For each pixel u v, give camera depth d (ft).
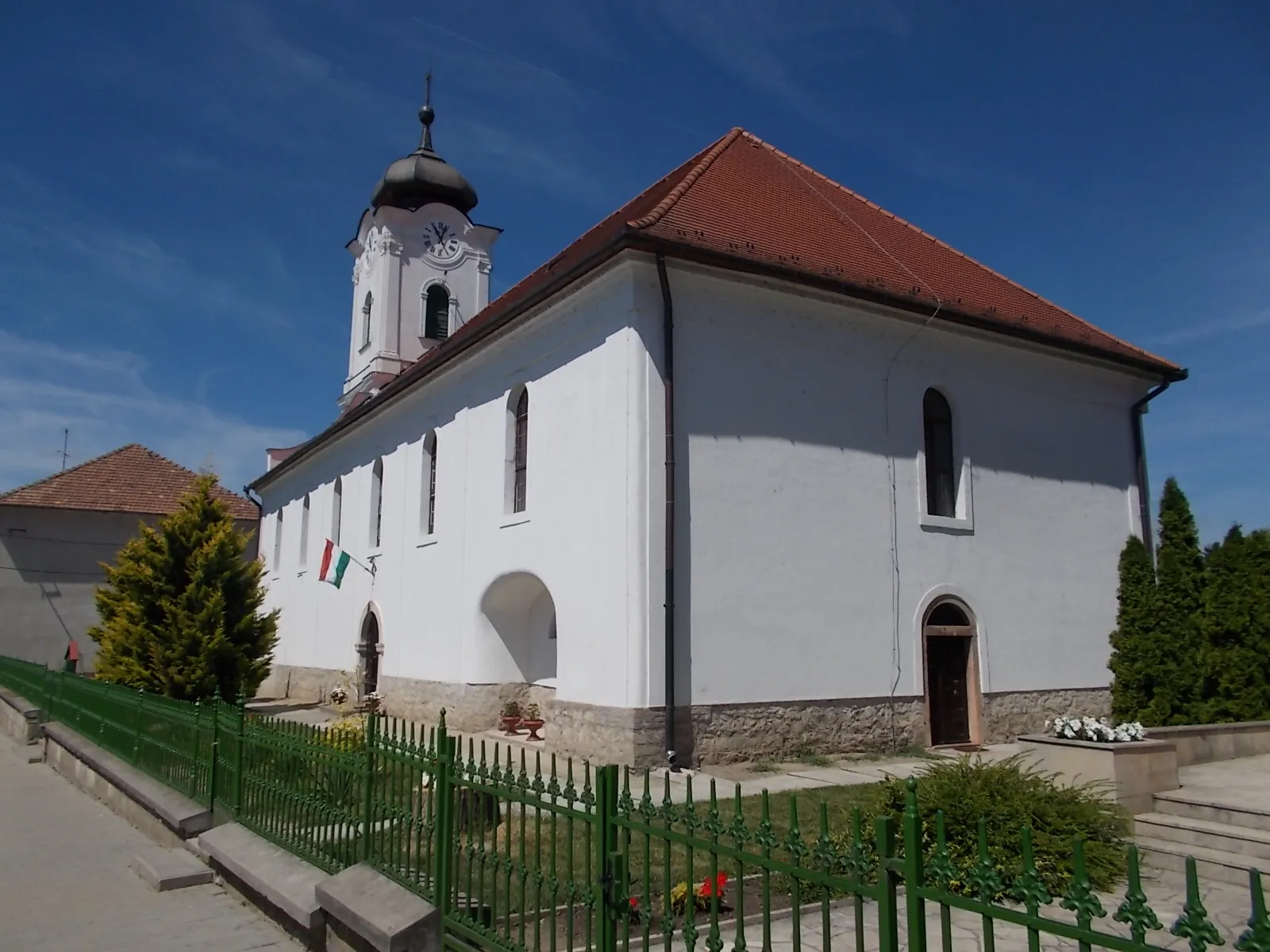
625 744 41.50
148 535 67.15
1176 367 64.34
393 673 67.56
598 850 15.14
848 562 48.85
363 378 101.24
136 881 28.76
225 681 65.62
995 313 55.57
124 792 39.29
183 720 35.01
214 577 67.15
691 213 48.62
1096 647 59.00
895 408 52.13
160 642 64.44
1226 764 36.29
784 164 65.10
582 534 46.57
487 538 55.98
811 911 21.53
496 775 17.79
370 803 21.80
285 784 26.27
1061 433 59.88
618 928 19.25
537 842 16.26
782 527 46.83
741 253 45.88
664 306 44.47
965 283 60.70
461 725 57.00
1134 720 52.34
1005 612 55.06
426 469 66.49
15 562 108.78
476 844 18.56
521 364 53.62
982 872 10.66
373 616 73.72
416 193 103.65
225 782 30.83
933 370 54.03
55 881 29.01
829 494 48.73
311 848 24.43
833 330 50.24
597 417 46.14
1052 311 65.05
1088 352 59.11
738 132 64.75
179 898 26.78
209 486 69.31
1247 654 49.01
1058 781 30.04
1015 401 57.82
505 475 54.95
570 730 45.14
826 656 47.32
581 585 46.21
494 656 56.54
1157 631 53.06
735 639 44.62
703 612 43.91
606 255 43.80
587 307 47.55
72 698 53.47
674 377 44.52
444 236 103.71
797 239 52.60
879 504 50.52
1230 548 50.85
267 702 88.74
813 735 46.24
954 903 10.70
